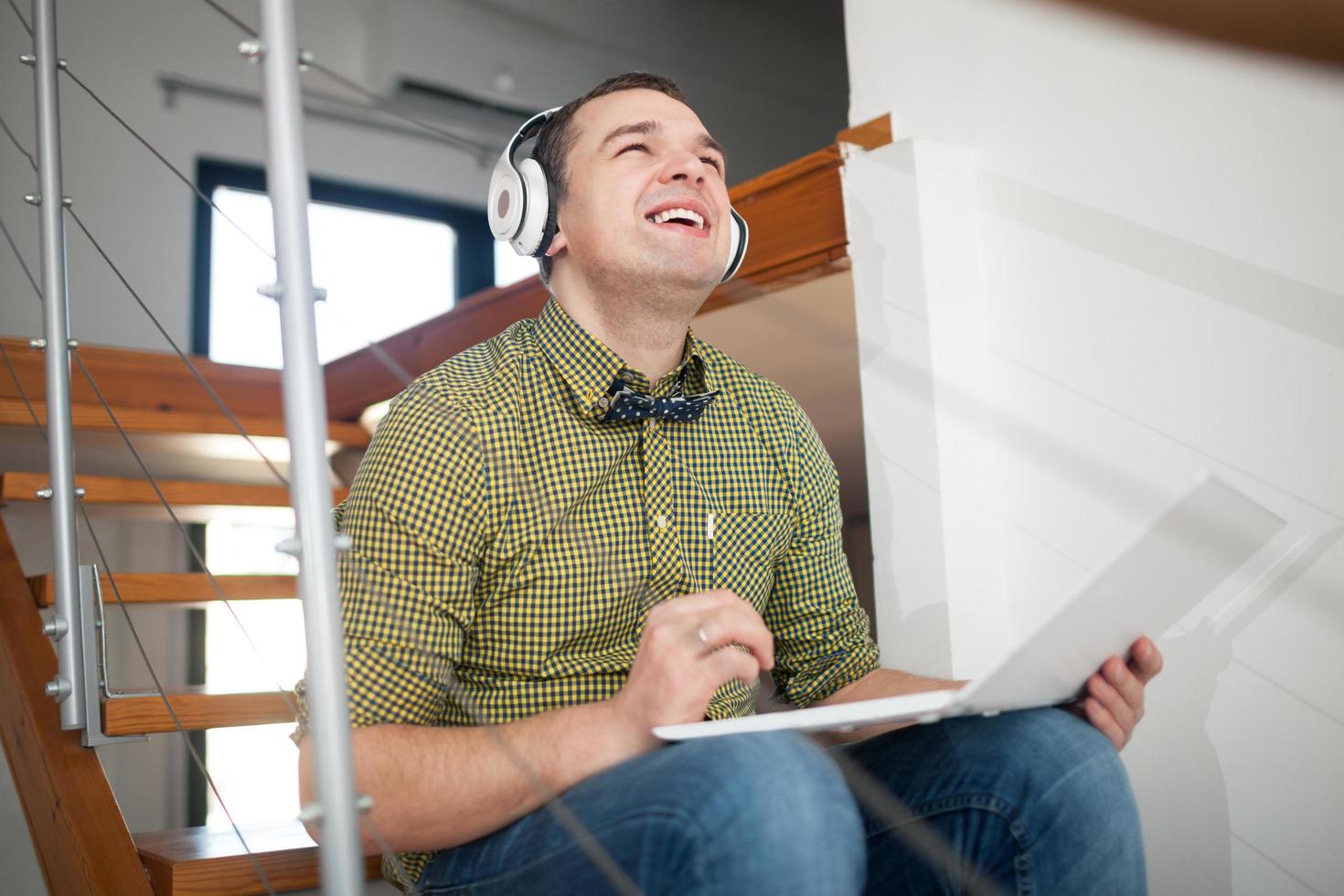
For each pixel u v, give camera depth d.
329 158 4.23
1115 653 0.84
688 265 0.99
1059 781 0.79
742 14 5.11
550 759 0.78
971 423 1.46
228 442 2.27
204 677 3.04
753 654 0.82
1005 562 1.46
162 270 3.79
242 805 3.10
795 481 1.11
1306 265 1.20
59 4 3.81
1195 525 0.70
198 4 4.03
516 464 0.94
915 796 0.84
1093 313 1.39
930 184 1.48
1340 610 1.15
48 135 1.22
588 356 0.99
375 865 1.16
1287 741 1.19
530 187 1.05
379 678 0.83
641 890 0.68
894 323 1.48
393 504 0.88
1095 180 1.39
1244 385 1.24
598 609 0.95
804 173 1.61
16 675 1.32
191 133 3.94
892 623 1.46
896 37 1.62
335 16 4.31
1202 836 1.26
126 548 2.97
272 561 3.12
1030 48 1.46
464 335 2.26
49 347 1.20
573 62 4.74
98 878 1.05
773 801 0.66
